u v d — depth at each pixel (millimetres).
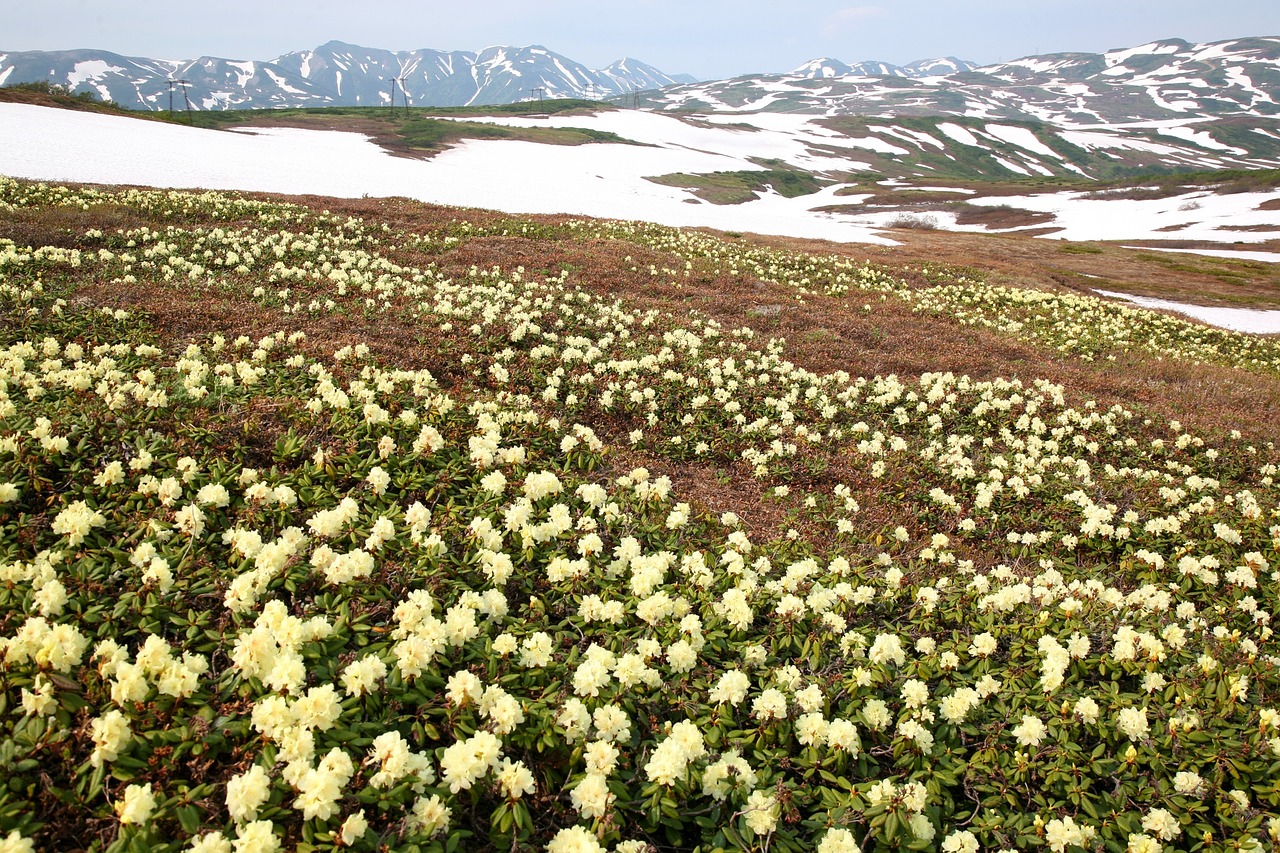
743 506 10234
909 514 10766
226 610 5617
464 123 145875
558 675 5523
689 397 13781
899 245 53656
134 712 4320
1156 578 9344
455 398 11273
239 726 4414
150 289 14570
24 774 4027
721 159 147625
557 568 6594
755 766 5008
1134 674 6434
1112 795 5195
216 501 6801
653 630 6125
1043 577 8148
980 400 16078
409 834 3984
